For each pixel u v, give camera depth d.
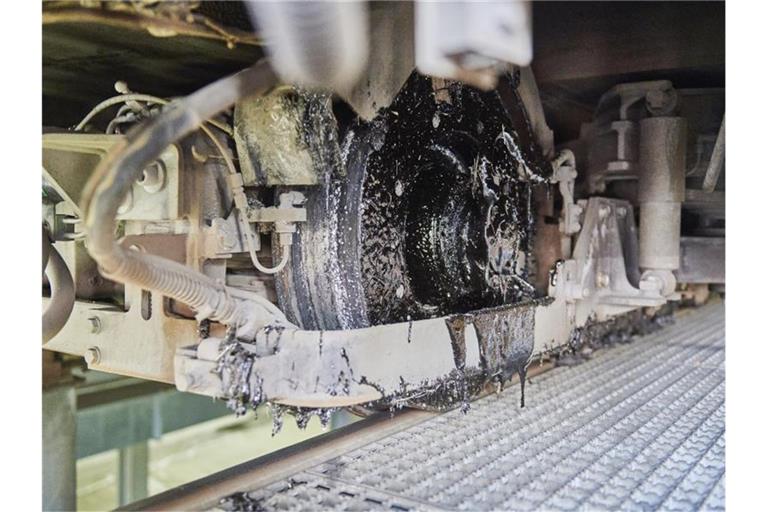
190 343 2.00
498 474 2.04
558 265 2.79
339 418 5.40
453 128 2.28
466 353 2.19
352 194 1.98
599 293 3.09
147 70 2.33
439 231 2.36
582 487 1.95
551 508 1.79
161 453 10.12
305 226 1.99
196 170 1.94
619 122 3.28
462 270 2.44
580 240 2.97
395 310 2.14
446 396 2.14
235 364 1.64
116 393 4.99
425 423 2.57
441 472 2.05
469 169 2.42
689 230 4.15
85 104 2.83
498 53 1.64
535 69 3.16
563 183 2.91
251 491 1.90
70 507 3.20
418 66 1.94
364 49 1.81
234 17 1.62
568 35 3.12
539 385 3.24
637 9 3.08
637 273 3.38
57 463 3.15
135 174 1.48
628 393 3.11
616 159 3.35
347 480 1.98
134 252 1.57
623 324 4.32
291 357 1.74
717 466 2.13
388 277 2.10
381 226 2.06
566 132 3.74
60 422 3.17
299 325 2.05
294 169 1.88
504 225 2.62
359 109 1.90
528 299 2.72
